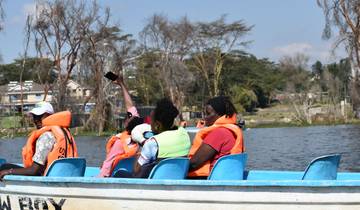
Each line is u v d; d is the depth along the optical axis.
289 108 67.25
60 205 6.20
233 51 75.06
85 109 52.25
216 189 5.55
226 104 6.09
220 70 72.56
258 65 89.88
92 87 50.25
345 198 5.21
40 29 51.12
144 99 69.50
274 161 18.06
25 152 6.62
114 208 5.95
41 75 52.88
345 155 19.12
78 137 42.06
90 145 30.47
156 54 68.38
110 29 51.47
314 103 66.69
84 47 50.91
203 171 5.95
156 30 70.56
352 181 5.17
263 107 86.00
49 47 51.28
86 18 51.00
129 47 59.66
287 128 50.88
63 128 6.58
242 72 81.19
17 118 53.03
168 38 68.56
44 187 6.27
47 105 6.69
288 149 23.72
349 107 57.41
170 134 6.15
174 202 5.69
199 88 72.19
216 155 5.96
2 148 30.61
